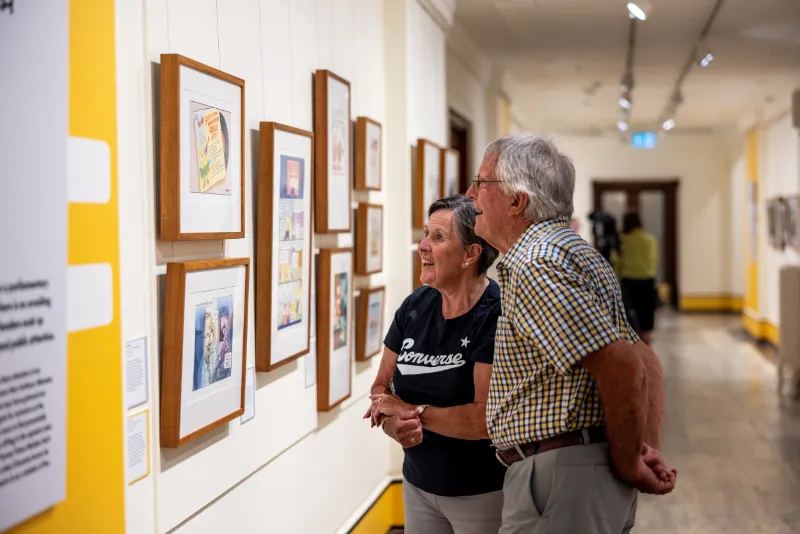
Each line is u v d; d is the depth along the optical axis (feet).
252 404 9.11
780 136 37.91
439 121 18.47
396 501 15.43
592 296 6.25
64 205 5.12
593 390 6.33
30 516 4.88
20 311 4.73
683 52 28.07
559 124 50.37
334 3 12.03
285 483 10.23
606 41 26.22
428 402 7.79
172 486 7.42
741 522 15.65
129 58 6.66
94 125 5.65
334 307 11.46
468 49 26.23
